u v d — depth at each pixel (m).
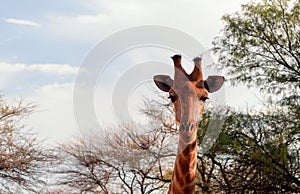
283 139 19.44
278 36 21.08
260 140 19.64
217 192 20.09
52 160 27.78
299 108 19.84
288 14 21.00
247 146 19.56
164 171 23.62
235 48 21.02
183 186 7.35
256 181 19.77
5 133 28.66
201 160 19.28
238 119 19.42
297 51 21.00
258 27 21.17
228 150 19.16
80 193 26.86
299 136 19.88
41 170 28.42
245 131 19.70
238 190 19.88
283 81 20.88
